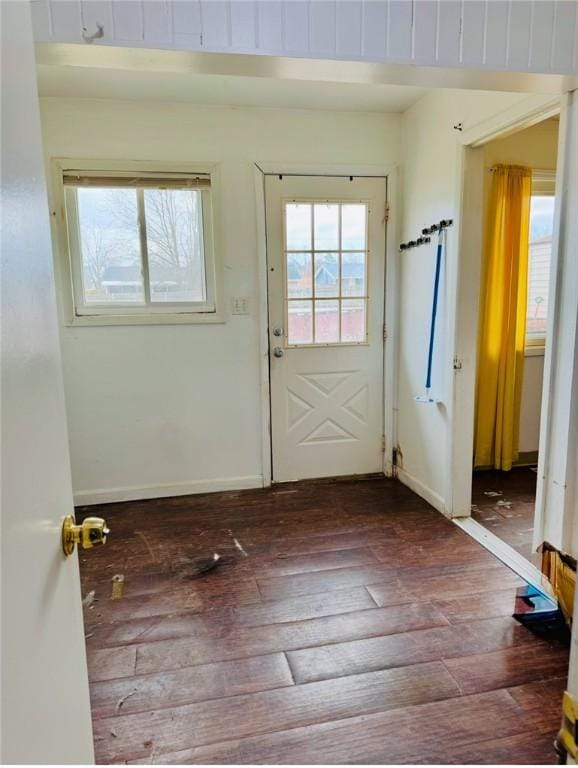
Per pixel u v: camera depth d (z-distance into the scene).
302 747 1.44
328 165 3.20
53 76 2.55
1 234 0.61
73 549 0.87
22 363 0.67
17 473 0.64
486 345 3.45
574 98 1.84
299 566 2.39
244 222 3.16
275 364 3.34
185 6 1.43
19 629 0.62
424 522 2.83
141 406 3.20
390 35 1.56
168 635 1.92
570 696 0.71
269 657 1.79
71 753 0.83
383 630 1.93
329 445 3.51
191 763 1.39
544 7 1.65
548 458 2.07
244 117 3.06
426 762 1.38
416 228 3.12
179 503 3.18
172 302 3.19
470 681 1.67
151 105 2.94
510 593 2.15
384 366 3.49
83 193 2.99
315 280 3.31
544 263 3.56
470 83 1.75
